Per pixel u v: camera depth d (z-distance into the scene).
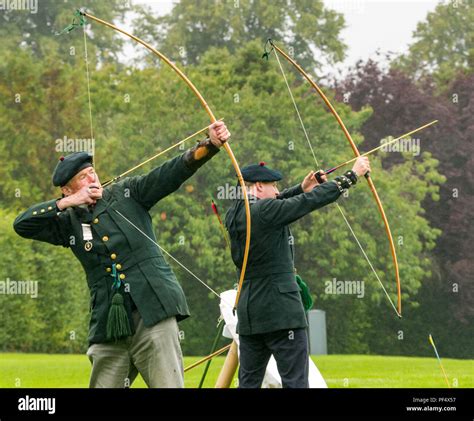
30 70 47.69
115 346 11.78
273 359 14.62
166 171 11.81
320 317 38.16
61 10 53.78
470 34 56.91
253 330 13.05
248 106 46.47
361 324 47.12
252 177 13.41
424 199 52.41
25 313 38.56
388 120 52.84
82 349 40.00
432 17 56.66
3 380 22.80
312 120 47.19
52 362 30.03
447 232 52.09
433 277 50.59
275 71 50.03
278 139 46.97
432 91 54.91
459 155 52.72
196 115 46.41
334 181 13.12
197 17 55.19
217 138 11.61
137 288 11.63
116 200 11.99
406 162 49.62
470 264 51.03
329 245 46.31
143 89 46.81
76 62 51.44
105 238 11.83
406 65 56.84
